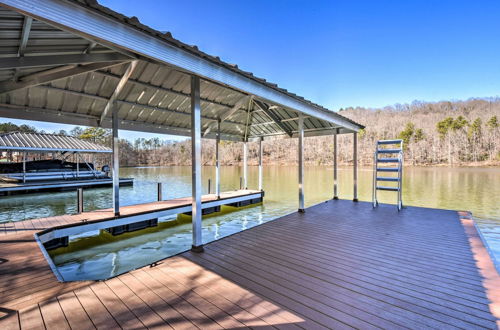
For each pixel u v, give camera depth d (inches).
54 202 382.6
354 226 161.6
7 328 63.2
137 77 149.9
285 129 277.1
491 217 277.7
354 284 86.0
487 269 97.3
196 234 118.0
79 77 137.6
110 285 86.1
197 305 73.4
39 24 70.6
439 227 158.7
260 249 120.9
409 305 72.9
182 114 209.9
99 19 72.6
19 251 126.1
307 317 67.3
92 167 681.6
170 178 787.4
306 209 214.1
